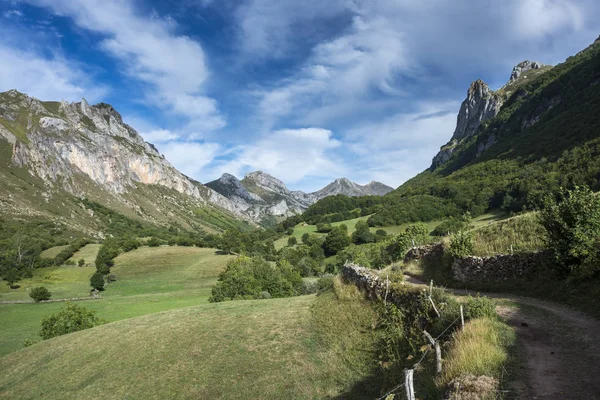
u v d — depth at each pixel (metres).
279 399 16.30
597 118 100.38
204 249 125.38
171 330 26.20
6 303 66.44
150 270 98.12
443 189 126.00
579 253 16.25
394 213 120.81
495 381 8.27
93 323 41.34
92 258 117.38
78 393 20.03
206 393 17.81
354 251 87.50
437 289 17.47
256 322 25.55
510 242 23.17
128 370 21.42
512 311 14.68
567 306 14.81
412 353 14.51
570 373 8.66
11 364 28.00
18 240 114.69
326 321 22.97
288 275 68.69
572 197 17.45
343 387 15.69
